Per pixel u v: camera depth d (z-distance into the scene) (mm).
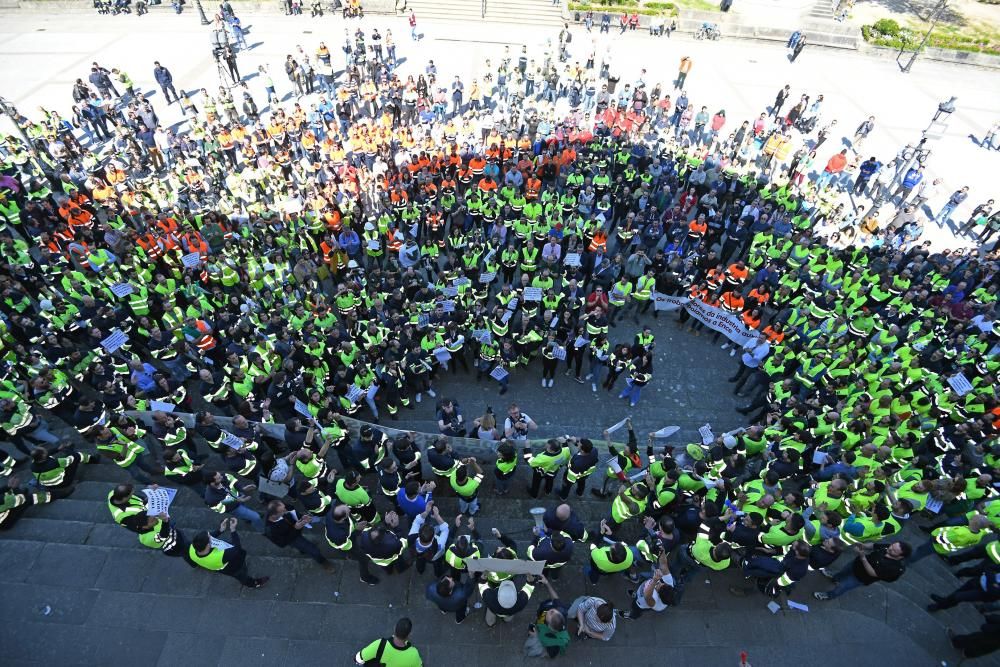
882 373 13586
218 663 7797
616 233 20828
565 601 8758
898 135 29406
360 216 18719
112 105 25203
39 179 19969
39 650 7863
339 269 17406
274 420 12242
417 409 14258
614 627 7707
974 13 44000
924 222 21922
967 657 8438
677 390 15625
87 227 17516
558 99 30812
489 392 14992
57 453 10211
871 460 10594
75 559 8953
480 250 16625
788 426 11961
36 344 12789
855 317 15188
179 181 19719
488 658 7980
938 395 13320
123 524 7926
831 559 8562
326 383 12727
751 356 14648
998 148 28922
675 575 8945
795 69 35531
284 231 17375
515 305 14688
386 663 6723
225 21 32188
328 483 9945
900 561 8125
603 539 8930
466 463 9406
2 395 11336
